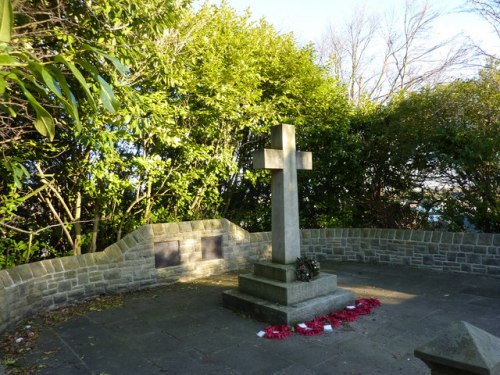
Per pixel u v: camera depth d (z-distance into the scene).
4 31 1.24
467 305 5.11
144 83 6.51
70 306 5.43
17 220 6.30
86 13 4.50
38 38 4.45
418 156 8.02
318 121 8.66
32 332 4.40
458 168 7.30
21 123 5.15
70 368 3.51
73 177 6.66
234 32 8.19
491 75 7.43
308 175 8.84
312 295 4.89
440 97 7.65
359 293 5.82
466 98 7.36
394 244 7.82
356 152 8.67
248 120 7.71
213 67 6.89
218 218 8.17
